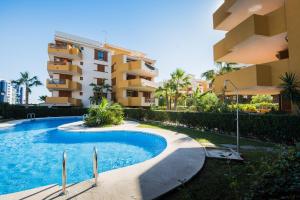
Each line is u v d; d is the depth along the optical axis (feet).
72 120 83.87
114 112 61.72
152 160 21.03
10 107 80.33
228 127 39.86
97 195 12.71
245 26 36.50
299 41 30.40
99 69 117.80
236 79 41.27
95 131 46.60
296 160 10.57
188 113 53.06
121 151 34.76
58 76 103.71
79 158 30.37
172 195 13.23
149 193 12.94
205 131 45.75
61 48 97.96
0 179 22.02
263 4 40.96
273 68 35.58
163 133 41.65
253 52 45.11
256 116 34.12
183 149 26.37
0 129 55.01
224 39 45.83
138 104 107.14
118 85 114.73
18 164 27.45
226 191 12.96
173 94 99.30
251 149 26.76
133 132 46.47
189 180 15.38
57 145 39.01
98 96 112.47
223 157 21.79
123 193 12.97
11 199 12.10
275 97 93.71
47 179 21.95
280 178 8.92
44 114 89.56
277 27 33.60
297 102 30.96
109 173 17.02
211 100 65.82
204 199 12.05
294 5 31.19
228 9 43.06
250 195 9.27
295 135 27.71
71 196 12.59
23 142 41.63
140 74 123.34
